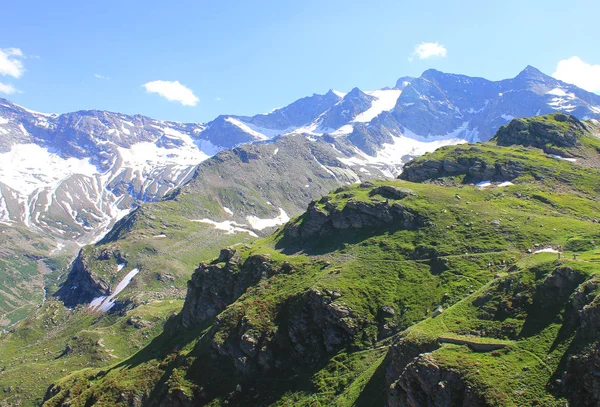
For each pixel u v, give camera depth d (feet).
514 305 310.04
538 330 277.85
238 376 454.40
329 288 469.16
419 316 410.31
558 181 652.89
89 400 553.23
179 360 523.70
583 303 267.39
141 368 564.30
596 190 620.08
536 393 236.02
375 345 407.03
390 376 323.57
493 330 298.56
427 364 276.00
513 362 259.60
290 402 388.57
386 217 604.08
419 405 270.87
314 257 591.37
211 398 448.24
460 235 515.09
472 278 426.92
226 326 505.25
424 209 589.73
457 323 320.70
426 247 511.40
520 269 350.84
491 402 240.12
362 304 447.01
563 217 527.81
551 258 368.68
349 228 628.28
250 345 460.96
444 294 417.49
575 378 231.71
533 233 481.05
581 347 241.14
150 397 510.17
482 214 551.18
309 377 407.44
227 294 610.24
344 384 374.43
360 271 505.66
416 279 463.83
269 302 505.66
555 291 296.92
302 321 459.32
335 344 426.51
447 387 260.83
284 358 444.55
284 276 562.66
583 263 302.04
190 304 639.35
